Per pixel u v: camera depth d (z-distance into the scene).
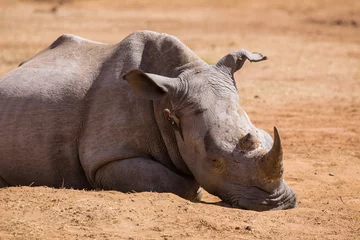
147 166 20.73
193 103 19.97
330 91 46.41
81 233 16.97
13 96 22.14
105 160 21.00
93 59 22.25
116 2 125.38
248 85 48.31
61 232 17.02
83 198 19.27
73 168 21.72
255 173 19.03
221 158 19.31
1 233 16.89
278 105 41.66
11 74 22.92
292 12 112.19
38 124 21.69
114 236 16.80
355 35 84.38
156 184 20.56
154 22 97.88
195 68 20.75
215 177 19.59
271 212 18.98
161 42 21.67
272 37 80.69
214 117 19.77
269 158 18.55
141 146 21.20
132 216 18.08
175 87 20.00
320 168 27.20
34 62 23.12
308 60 60.97
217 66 20.88
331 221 18.69
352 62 60.38
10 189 20.23
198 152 19.83
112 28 88.69
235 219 18.22
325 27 93.19
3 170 22.19
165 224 17.70
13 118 21.91
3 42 70.81
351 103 42.41
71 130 21.53
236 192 19.31
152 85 19.70
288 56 63.47
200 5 122.81
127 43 21.94
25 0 125.06
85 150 21.34
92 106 21.47
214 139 19.50
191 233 17.19
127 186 20.78
